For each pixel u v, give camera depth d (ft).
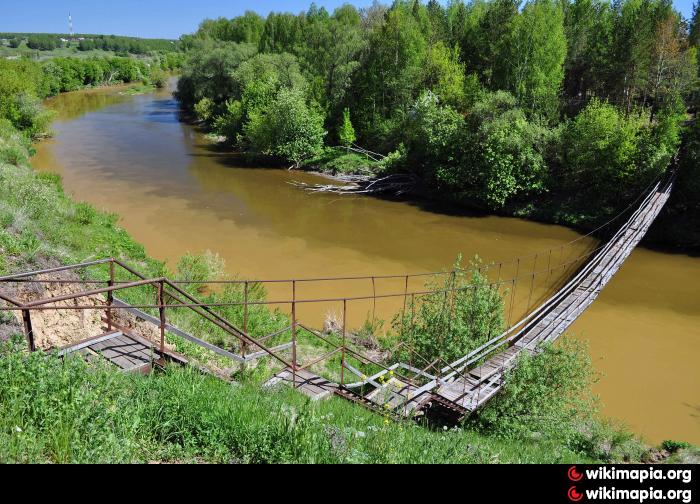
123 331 27.22
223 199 122.93
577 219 111.24
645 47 153.28
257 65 205.36
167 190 127.44
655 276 86.17
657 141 113.39
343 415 26.37
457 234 104.78
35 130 180.75
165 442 18.22
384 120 166.20
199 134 208.03
